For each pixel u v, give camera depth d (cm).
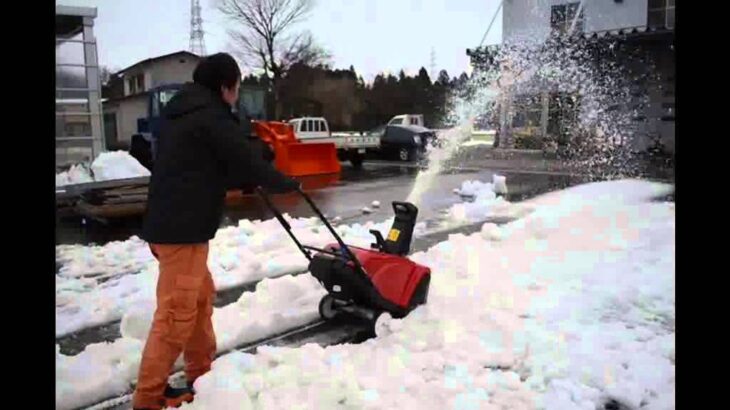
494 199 927
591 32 1761
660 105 1689
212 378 316
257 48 3984
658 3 1736
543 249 601
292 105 4053
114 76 4403
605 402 309
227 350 382
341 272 374
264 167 296
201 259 295
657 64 1691
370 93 4484
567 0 1836
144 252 634
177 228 282
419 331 383
